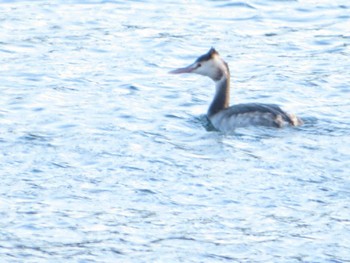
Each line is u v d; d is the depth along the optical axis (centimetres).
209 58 2258
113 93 2373
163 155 2009
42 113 2238
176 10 3044
